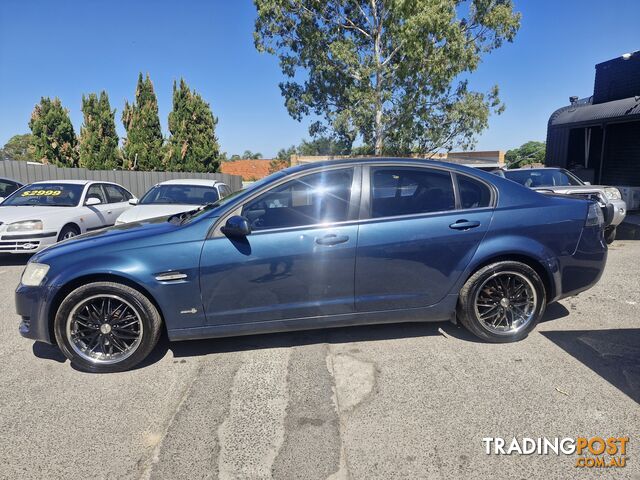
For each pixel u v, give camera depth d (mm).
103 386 3410
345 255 3670
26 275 3652
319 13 21328
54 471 2492
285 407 3062
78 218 8242
